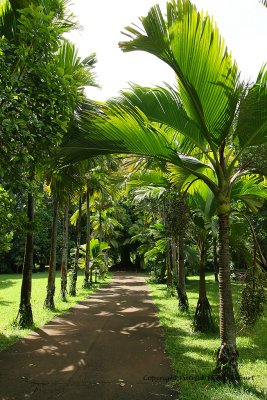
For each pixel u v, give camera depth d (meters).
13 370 5.08
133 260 37.62
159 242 18.16
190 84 4.43
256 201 6.18
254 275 5.00
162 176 8.43
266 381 4.69
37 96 3.64
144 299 13.50
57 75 3.76
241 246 7.35
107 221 26.77
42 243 35.56
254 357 5.98
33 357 5.72
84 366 5.28
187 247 14.08
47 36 3.68
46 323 8.62
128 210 34.69
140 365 5.33
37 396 4.16
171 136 5.69
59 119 3.85
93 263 20.67
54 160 4.95
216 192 4.87
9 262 36.75
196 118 4.76
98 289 17.69
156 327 8.20
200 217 7.66
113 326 8.33
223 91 4.47
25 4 5.11
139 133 4.69
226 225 4.80
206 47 4.23
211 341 6.82
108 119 4.57
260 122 4.52
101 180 15.41
